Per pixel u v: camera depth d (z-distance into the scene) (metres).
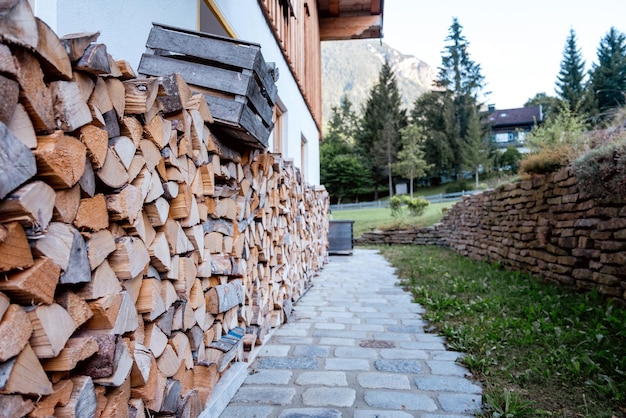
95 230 1.07
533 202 5.13
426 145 34.09
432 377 2.34
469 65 35.56
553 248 4.54
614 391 1.98
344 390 2.18
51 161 0.86
